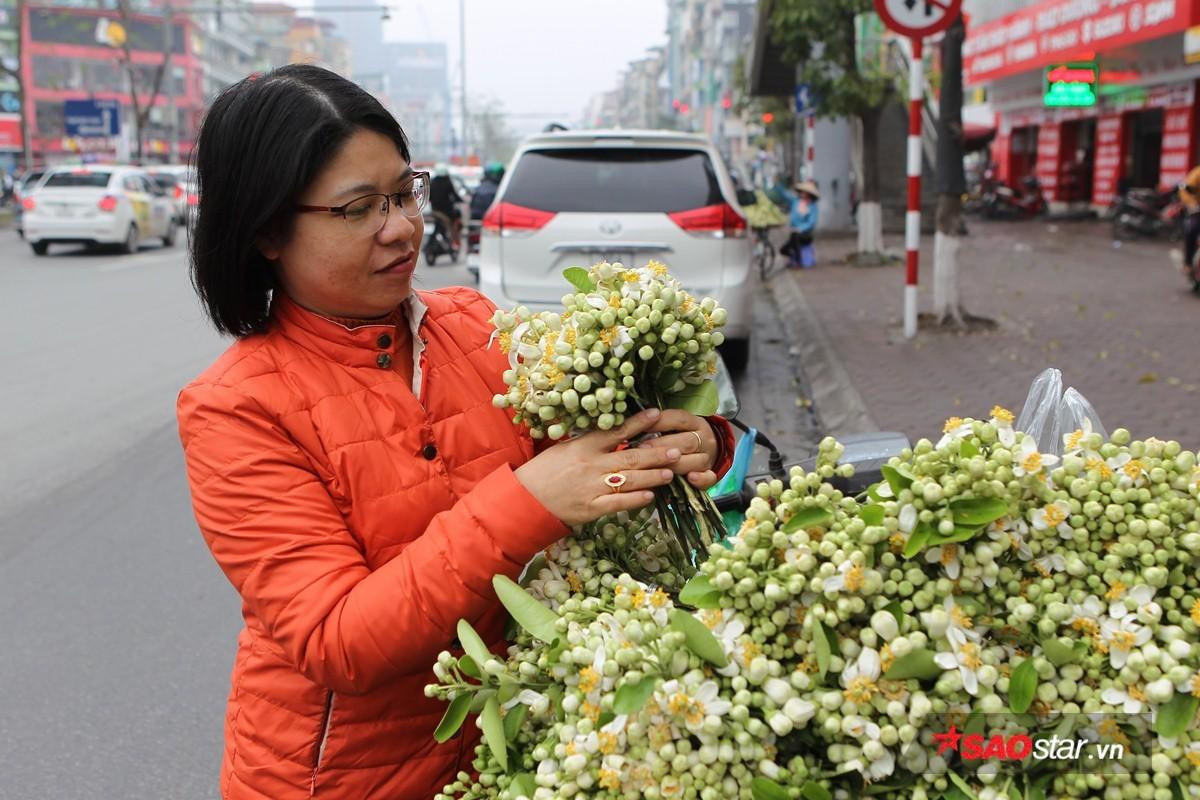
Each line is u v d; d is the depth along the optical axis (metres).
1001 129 32.19
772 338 10.87
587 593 1.68
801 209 16.25
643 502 1.56
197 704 3.97
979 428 1.49
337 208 1.58
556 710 1.51
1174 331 9.48
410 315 1.76
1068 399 1.97
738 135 71.50
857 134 24.53
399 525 1.66
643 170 8.06
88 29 62.06
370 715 1.66
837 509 1.46
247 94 1.59
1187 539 1.42
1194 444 5.87
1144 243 18.91
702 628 1.35
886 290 13.24
